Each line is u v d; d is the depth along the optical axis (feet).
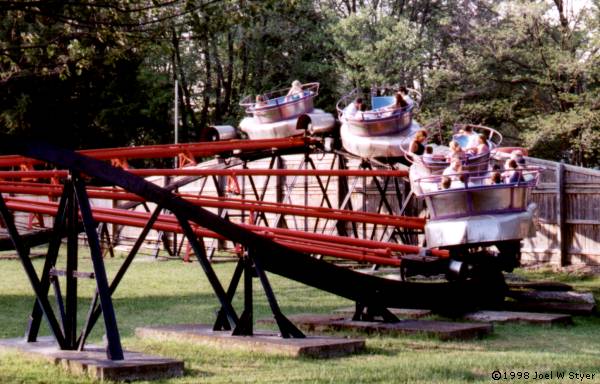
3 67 66.28
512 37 128.47
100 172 28.48
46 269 29.32
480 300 48.75
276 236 52.60
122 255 92.99
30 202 49.96
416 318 46.03
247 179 101.55
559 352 33.94
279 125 96.07
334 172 71.72
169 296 55.98
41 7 43.91
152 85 149.38
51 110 136.36
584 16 126.52
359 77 138.72
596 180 78.02
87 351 28.68
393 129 84.07
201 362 29.17
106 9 45.65
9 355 29.30
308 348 30.45
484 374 27.53
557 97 126.62
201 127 171.63
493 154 62.03
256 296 56.34
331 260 89.04
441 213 53.01
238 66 167.63
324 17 154.51
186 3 45.57
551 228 80.33
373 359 30.50
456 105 132.87
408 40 136.26
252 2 47.16
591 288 65.57
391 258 51.93
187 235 31.55
